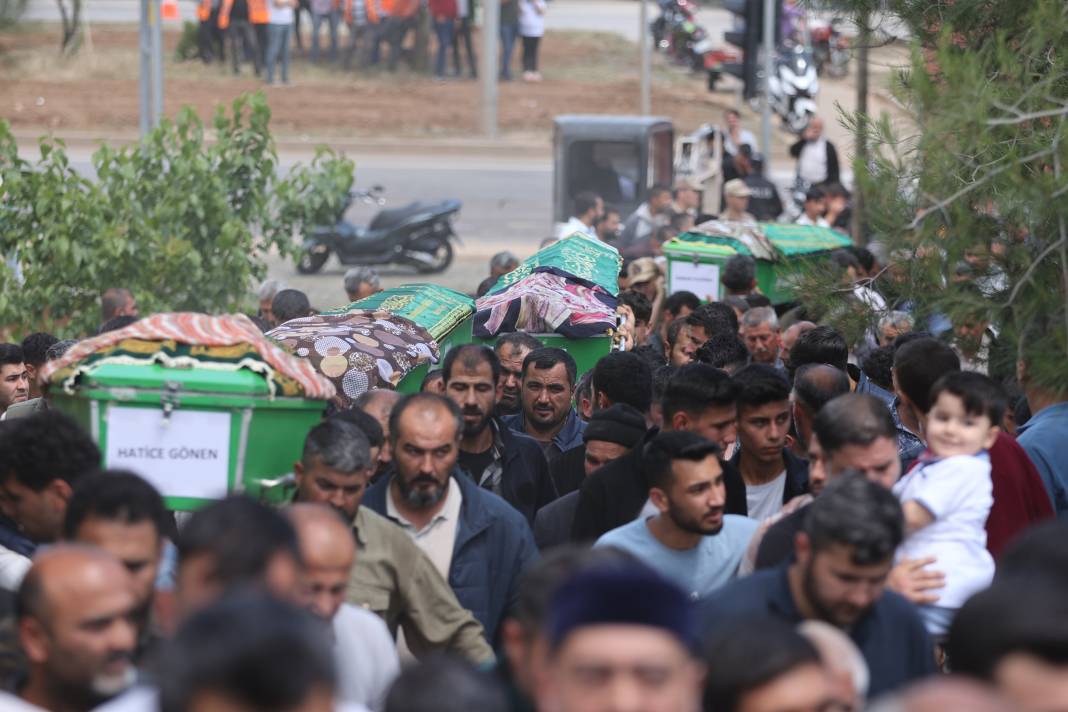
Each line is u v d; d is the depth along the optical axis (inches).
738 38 2578.7
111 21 3592.5
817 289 672.4
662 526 464.4
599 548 320.2
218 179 1059.3
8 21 2743.6
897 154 596.1
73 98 2896.2
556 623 251.6
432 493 476.4
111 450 445.1
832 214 1576.0
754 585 379.2
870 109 2733.8
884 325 679.7
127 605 314.8
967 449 459.8
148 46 1553.9
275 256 1907.0
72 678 313.0
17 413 644.7
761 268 1083.3
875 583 358.6
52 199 1001.5
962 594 443.5
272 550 321.1
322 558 354.9
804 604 372.5
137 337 451.8
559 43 3622.0
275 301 898.1
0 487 417.4
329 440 430.9
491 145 2760.8
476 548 484.4
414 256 1855.3
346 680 388.5
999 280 577.3
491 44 2800.2
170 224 1052.5
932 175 562.6
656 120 1811.0
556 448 660.1
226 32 3149.6
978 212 570.6
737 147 1819.6
